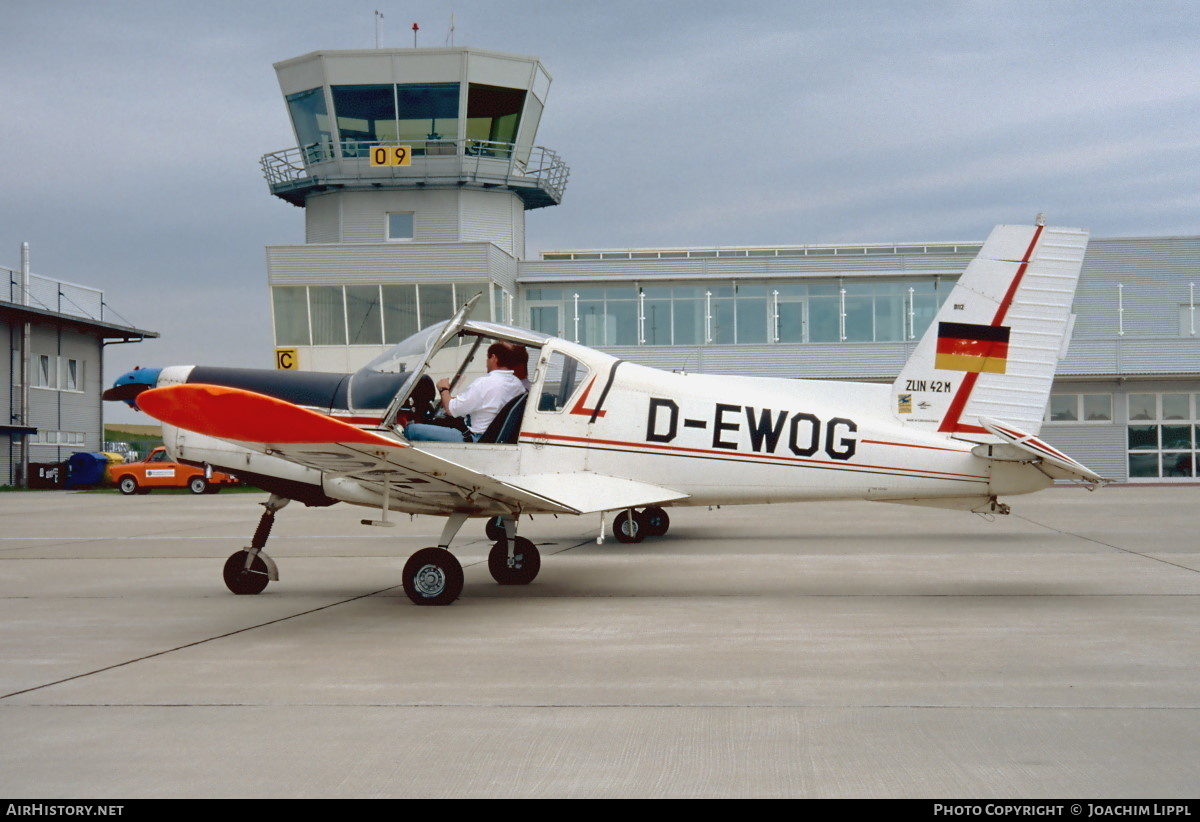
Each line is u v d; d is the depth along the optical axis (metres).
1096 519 15.54
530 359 8.34
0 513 20.59
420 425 8.21
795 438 8.59
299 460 6.88
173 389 5.79
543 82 37.72
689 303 34.41
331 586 8.49
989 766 3.58
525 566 8.34
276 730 4.09
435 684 4.84
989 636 5.93
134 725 4.17
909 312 33.75
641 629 6.27
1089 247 33.72
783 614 6.78
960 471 8.70
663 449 8.43
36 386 41.88
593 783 3.45
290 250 32.72
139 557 11.16
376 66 35.56
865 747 3.81
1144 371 30.47
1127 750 3.74
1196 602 7.18
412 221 37.38
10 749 3.85
